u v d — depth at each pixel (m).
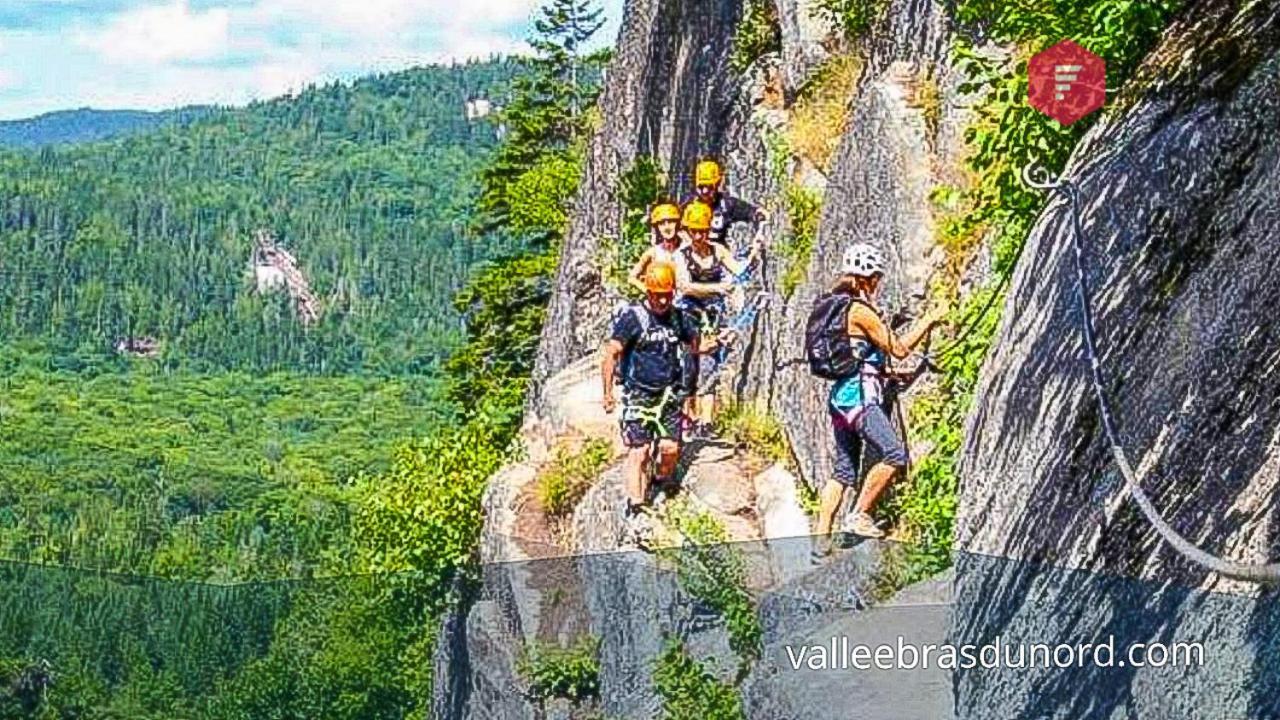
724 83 16.83
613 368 11.19
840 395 9.27
